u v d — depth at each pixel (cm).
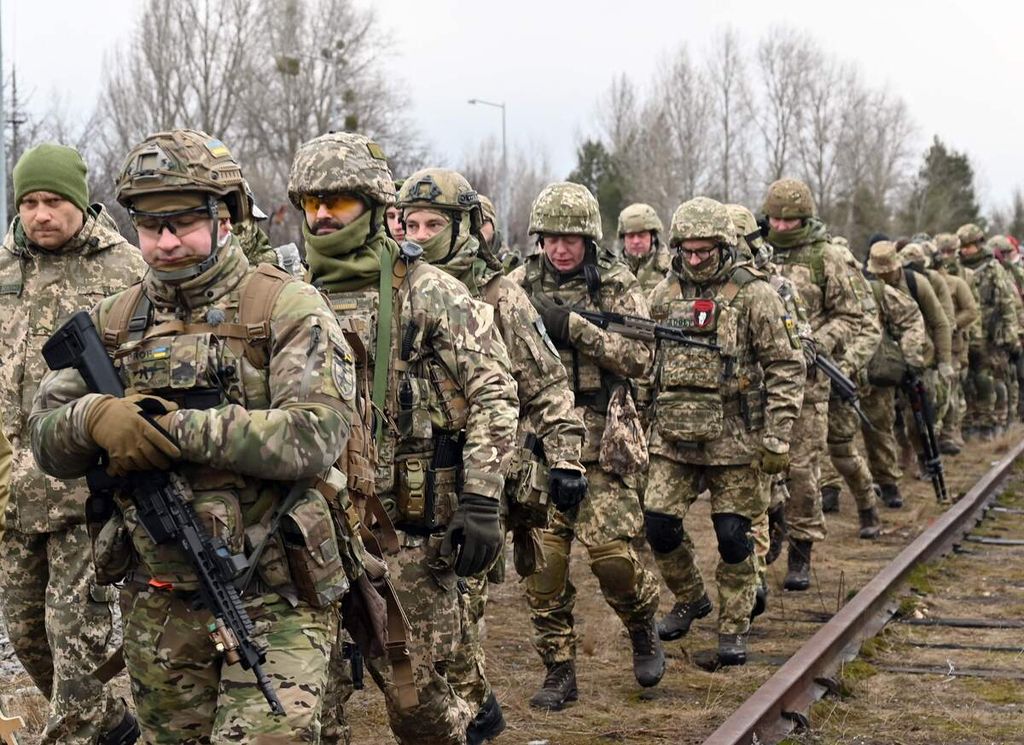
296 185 405
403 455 404
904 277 1295
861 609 691
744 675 629
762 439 637
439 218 483
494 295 485
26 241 459
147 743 334
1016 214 8994
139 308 332
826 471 1116
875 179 6544
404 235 523
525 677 625
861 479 1008
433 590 405
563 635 583
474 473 396
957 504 1080
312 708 314
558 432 475
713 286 647
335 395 319
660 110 5466
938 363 1309
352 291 409
